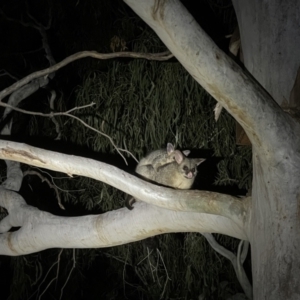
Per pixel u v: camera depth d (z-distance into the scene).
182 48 3.48
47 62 8.68
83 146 8.28
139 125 7.92
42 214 5.39
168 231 4.95
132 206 5.05
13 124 8.51
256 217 3.93
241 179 8.02
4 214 7.56
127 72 8.19
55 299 8.68
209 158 7.97
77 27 8.31
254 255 3.93
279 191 3.66
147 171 5.88
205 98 7.99
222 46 6.13
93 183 8.43
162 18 3.42
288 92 3.87
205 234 7.35
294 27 3.93
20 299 7.89
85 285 9.38
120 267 8.95
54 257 8.79
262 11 4.01
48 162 4.29
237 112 3.58
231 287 8.25
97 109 8.10
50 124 8.47
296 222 3.61
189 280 7.88
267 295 3.63
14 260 7.81
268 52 3.96
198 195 4.28
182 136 7.81
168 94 7.75
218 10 7.59
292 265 3.57
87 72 8.27
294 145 3.63
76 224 5.17
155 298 8.11
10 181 6.41
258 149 3.67
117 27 8.05
